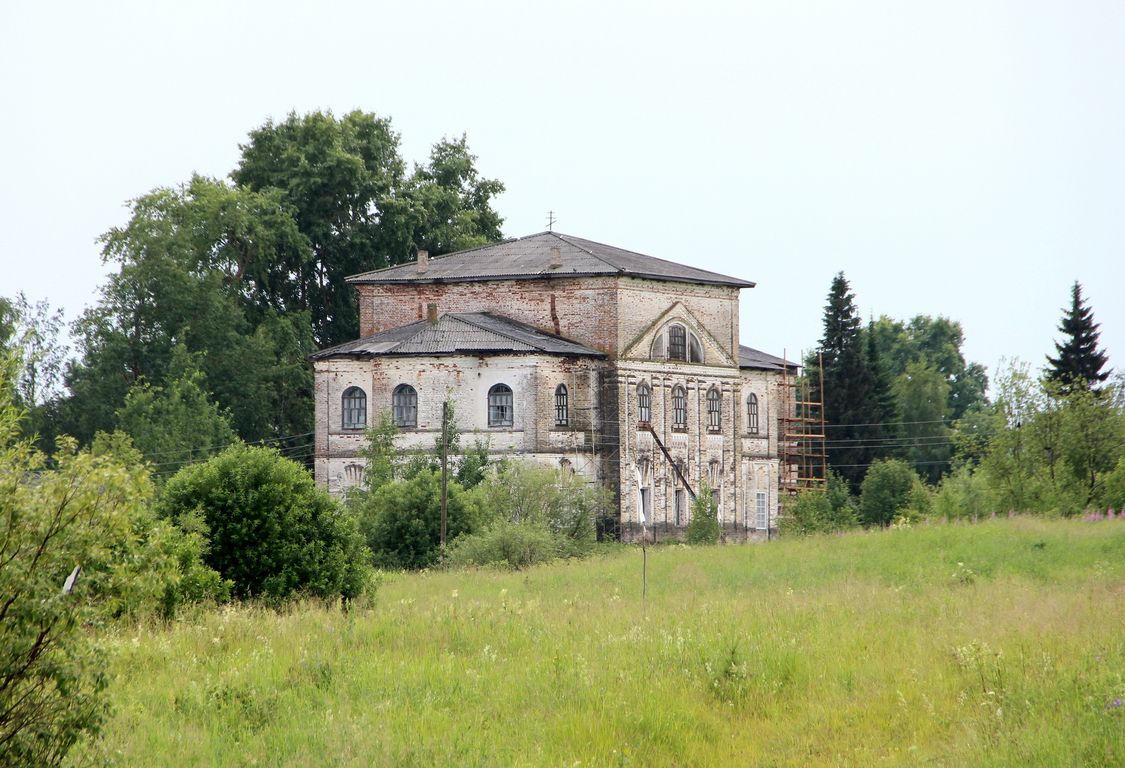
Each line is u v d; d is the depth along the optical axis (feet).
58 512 104.06
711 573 269.64
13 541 103.09
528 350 482.28
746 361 590.96
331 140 654.53
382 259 655.76
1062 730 119.34
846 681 144.56
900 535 311.88
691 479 536.01
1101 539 280.72
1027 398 416.26
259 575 225.35
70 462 106.83
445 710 134.92
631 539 504.43
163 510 226.58
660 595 230.68
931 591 210.59
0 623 102.32
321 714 132.87
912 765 115.85
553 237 562.66
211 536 223.71
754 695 141.18
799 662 151.33
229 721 130.82
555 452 485.97
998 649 148.97
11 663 103.09
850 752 122.11
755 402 589.73
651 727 128.36
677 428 531.50
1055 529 303.68
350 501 439.63
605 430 507.30
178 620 180.34
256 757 119.34
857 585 227.20
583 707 135.23
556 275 519.19
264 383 601.62
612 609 203.51
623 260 534.78
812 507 504.43
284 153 646.33
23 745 103.91
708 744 126.41
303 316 627.87
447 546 355.77
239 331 612.70
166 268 584.81
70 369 581.12
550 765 117.70
